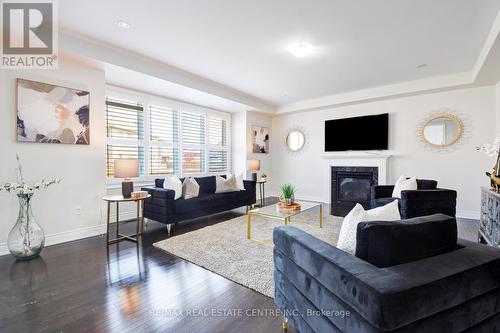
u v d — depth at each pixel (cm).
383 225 109
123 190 322
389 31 279
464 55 341
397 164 501
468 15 248
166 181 398
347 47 319
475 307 107
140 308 176
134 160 329
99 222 352
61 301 184
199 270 234
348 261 108
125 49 326
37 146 296
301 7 236
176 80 406
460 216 442
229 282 212
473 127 429
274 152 685
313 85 476
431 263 109
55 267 240
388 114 508
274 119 685
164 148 500
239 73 413
